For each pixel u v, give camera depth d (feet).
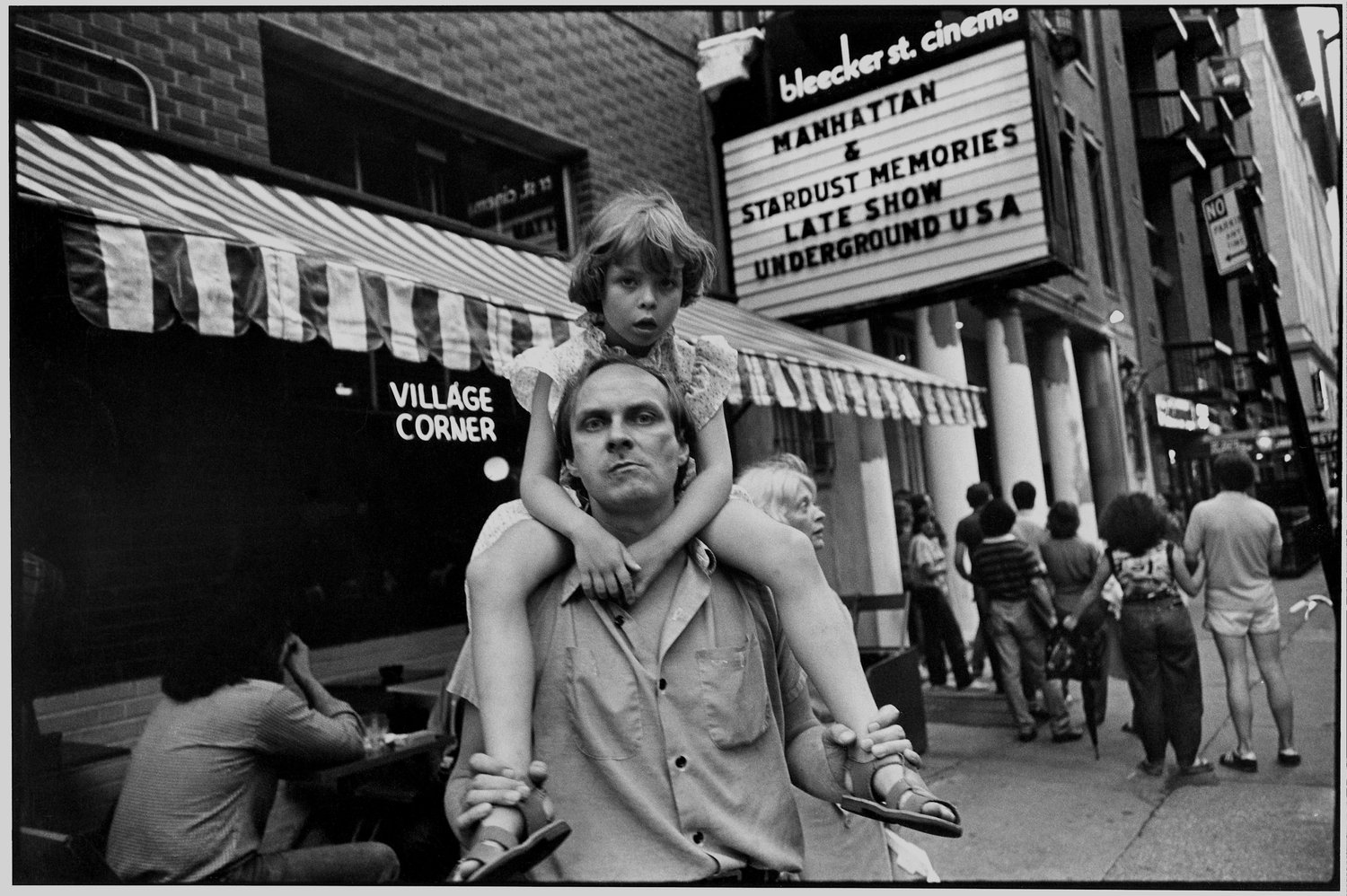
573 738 4.06
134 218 7.29
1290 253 33.78
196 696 7.97
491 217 18.34
